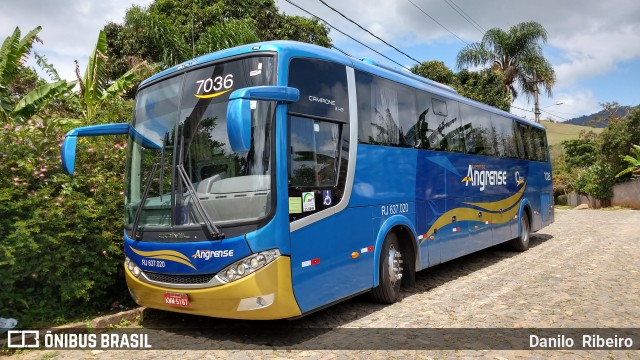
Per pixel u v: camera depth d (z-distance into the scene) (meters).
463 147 10.37
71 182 7.20
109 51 20.50
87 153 7.97
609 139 36.91
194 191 5.77
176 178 5.92
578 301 7.79
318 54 6.58
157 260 5.93
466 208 10.30
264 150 5.63
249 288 5.41
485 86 30.05
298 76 6.14
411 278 8.30
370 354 5.55
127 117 10.85
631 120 35.78
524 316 7.01
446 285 9.27
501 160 12.33
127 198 6.57
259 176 5.58
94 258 6.84
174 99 6.33
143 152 6.49
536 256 12.61
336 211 6.49
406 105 8.44
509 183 12.75
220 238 5.51
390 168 7.75
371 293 7.75
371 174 7.27
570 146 56.19
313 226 6.07
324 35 25.20
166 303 5.93
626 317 6.90
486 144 11.55
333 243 6.39
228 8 21.44
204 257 5.56
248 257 5.45
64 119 10.93
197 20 20.61
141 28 18.14
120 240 7.35
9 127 7.55
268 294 5.46
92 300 7.23
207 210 5.66
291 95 5.73
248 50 6.04
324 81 6.57
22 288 6.54
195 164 5.89
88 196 7.48
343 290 6.55
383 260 7.59
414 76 9.52
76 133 6.37
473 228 10.59
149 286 6.04
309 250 5.98
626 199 34.88
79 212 6.80
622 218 24.67
